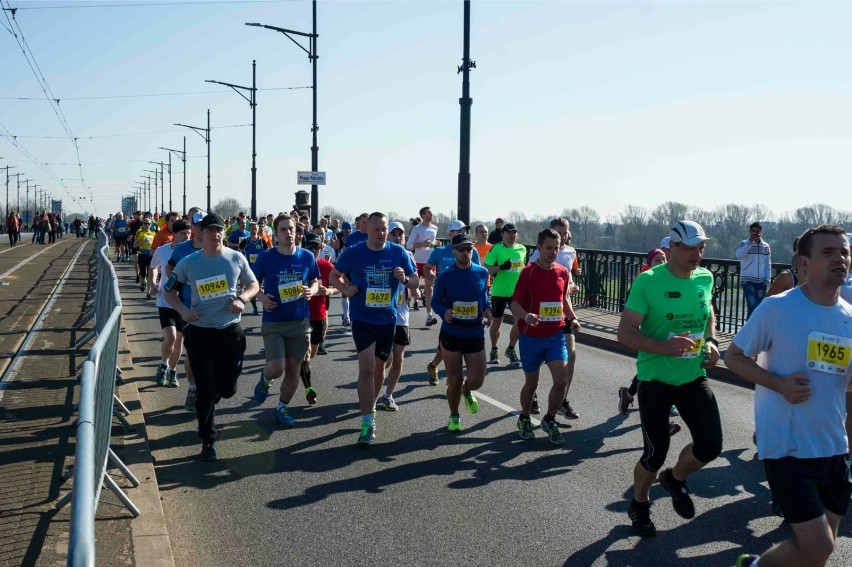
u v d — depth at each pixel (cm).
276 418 757
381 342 697
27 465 558
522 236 2361
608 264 1667
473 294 704
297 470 612
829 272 359
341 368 1038
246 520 510
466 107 1673
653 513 528
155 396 848
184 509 529
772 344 370
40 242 5331
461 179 1684
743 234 2106
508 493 564
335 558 453
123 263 3225
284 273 735
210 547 468
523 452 667
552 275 688
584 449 677
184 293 668
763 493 568
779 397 365
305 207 2931
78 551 256
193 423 744
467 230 1367
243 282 651
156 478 577
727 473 614
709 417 468
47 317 1352
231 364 639
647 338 460
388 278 692
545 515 522
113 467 580
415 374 1003
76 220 7362
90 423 341
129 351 1054
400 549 466
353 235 1248
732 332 1341
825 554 346
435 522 508
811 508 349
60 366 906
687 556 458
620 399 774
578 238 2262
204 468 615
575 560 452
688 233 467
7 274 2380
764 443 368
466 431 733
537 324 676
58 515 469
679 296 473
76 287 1962
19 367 899
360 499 550
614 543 476
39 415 689
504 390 916
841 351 357
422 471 613
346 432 724
